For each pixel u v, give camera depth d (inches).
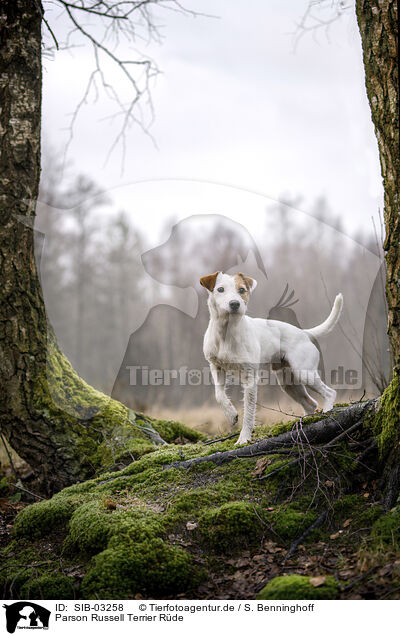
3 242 145.2
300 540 105.7
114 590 98.0
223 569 103.5
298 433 123.2
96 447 153.6
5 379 147.6
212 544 107.6
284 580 92.1
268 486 120.2
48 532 123.3
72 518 120.4
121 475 136.3
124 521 111.0
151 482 128.1
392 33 107.8
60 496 134.0
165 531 109.3
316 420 130.0
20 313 147.9
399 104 107.0
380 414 120.6
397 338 110.3
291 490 118.3
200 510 114.7
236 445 138.6
